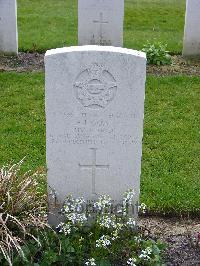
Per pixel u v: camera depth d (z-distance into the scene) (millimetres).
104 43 5047
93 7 4898
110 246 2424
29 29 6070
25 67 4723
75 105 2371
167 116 3799
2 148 3275
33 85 4262
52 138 2428
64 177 2504
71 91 2346
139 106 2371
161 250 2434
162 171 3088
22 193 2455
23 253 2234
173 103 4016
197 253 2488
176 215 2762
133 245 2408
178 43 5691
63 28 6188
